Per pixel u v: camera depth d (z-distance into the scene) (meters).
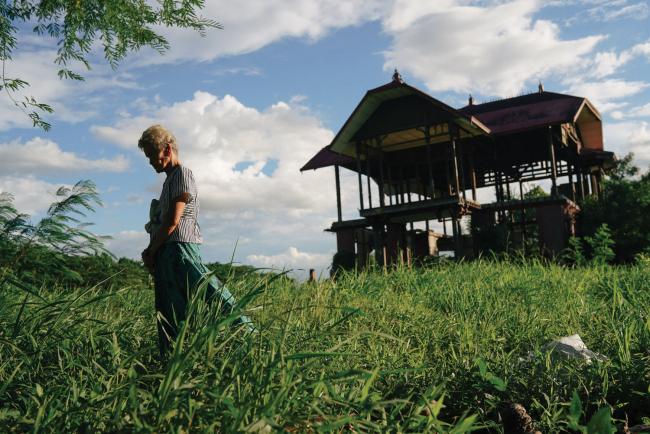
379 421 2.61
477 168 31.55
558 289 7.75
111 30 8.66
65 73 8.05
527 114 27.05
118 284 7.95
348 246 27.48
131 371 2.48
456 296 7.18
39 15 8.53
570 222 25.42
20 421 2.25
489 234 24.58
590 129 30.56
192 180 4.14
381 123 25.50
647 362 3.74
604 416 2.39
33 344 3.16
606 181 26.28
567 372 3.74
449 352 4.57
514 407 3.15
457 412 3.45
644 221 23.50
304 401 2.25
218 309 3.16
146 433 1.92
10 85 7.41
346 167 30.47
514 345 4.91
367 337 4.54
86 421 2.24
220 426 2.08
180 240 4.04
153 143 4.18
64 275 6.96
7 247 6.28
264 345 2.91
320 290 6.50
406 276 8.70
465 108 32.00
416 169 29.66
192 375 2.64
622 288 7.25
